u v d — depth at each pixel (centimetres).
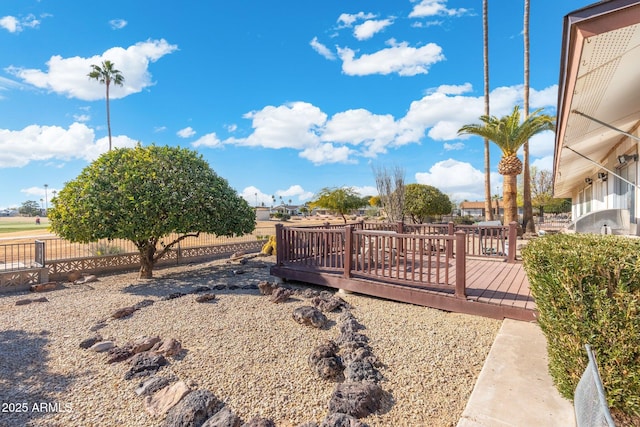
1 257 1074
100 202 662
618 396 173
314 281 587
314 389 268
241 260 1027
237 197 892
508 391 218
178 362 316
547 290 193
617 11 214
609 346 171
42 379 289
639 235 616
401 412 231
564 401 205
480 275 564
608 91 340
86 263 812
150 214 690
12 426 225
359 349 320
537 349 286
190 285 696
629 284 165
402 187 1427
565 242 205
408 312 445
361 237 548
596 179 1126
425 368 292
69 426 225
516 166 1209
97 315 482
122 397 261
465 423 188
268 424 217
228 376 288
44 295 625
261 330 393
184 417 225
